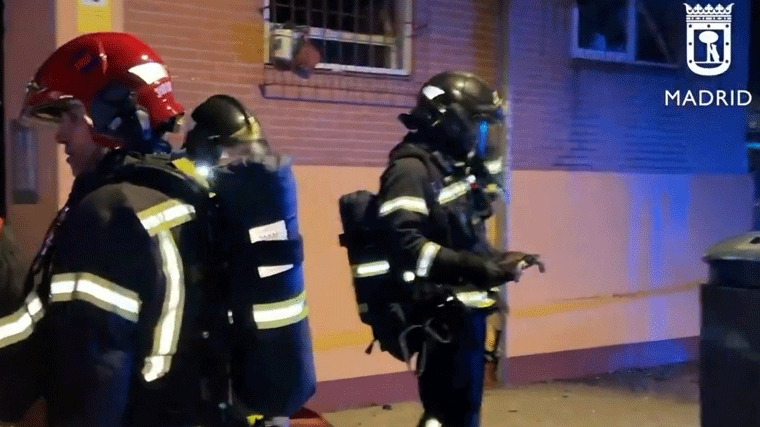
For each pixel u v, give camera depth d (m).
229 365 1.85
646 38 7.49
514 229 6.58
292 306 1.82
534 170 6.70
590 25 7.13
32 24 4.74
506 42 6.54
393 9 6.21
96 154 1.91
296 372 1.82
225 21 5.37
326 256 5.70
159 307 1.75
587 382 6.83
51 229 1.87
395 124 6.09
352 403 5.86
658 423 5.67
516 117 6.63
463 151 3.63
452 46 6.34
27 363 1.82
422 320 3.46
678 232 7.61
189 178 1.88
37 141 4.75
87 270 1.69
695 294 7.73
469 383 3.54
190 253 1.81
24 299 1.84
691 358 7.72
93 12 4.65
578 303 6.99
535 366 6.76
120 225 1.71
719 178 7.87
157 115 1.91
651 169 7.50
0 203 5.07
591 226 7.05
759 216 8.58
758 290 3.87
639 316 7.38
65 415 1.65
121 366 1.68
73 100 1.86
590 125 7.09
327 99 5.78
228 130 2.46
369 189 5.89
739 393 3.95
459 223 3.54
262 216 1.79
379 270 3.58
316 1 5.89
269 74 5.56
